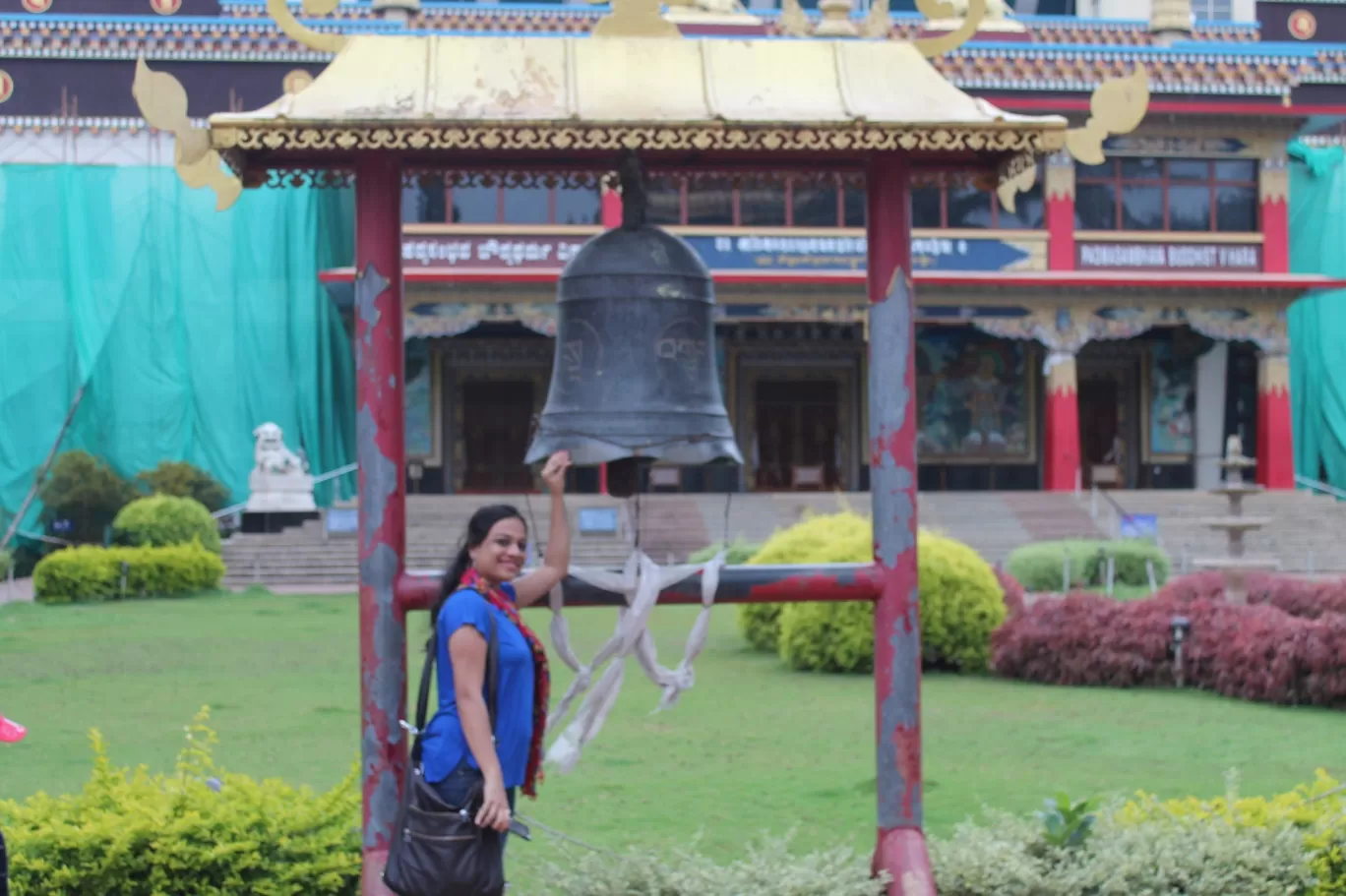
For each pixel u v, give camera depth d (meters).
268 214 36.94
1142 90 5.98
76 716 12.80
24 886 6.10
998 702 13.89
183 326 36.56
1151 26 41.97
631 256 6.14
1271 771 10.50
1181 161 38.41
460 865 5.15
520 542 5.49
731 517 34.41
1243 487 17.41
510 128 5.68
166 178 36.78
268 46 36.84
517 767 5.36
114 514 33.44
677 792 9.73
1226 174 38.56
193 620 21.78
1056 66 36.97
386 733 5.90
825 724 12.47
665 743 11.59
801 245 36.69
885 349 6.21
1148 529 32.19
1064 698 14.16
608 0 6.23
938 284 36.94
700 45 6.15
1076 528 34.91
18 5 37.88
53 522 33.31
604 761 10.80
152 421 36.12
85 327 36.00
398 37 6.10
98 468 33.69
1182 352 42.47
